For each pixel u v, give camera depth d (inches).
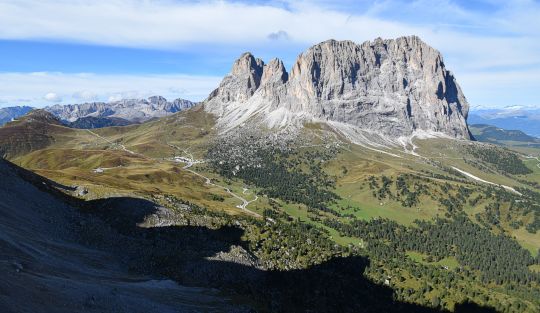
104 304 2623.0
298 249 7214.6
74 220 4859.7
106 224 5162.4
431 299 7854.3
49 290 2405.3
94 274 3432.6
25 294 2176.4
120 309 2679.6
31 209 4478.3
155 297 3385.8
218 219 6855.3
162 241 5236.2
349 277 7190.0
